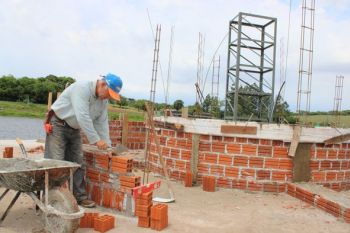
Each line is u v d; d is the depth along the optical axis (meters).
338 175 7.95
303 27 8.27
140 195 4.90
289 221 5.74
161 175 8.55
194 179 7.85
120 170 5.45
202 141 7.86
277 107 12.81
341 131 7.84
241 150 7.57
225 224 5.37
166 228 4.95
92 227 4.81
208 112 13.19
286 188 7.55
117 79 5.18
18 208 5.45
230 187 7.64
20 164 4.88
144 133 12.41
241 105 13.77
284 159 7.55
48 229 4.36
